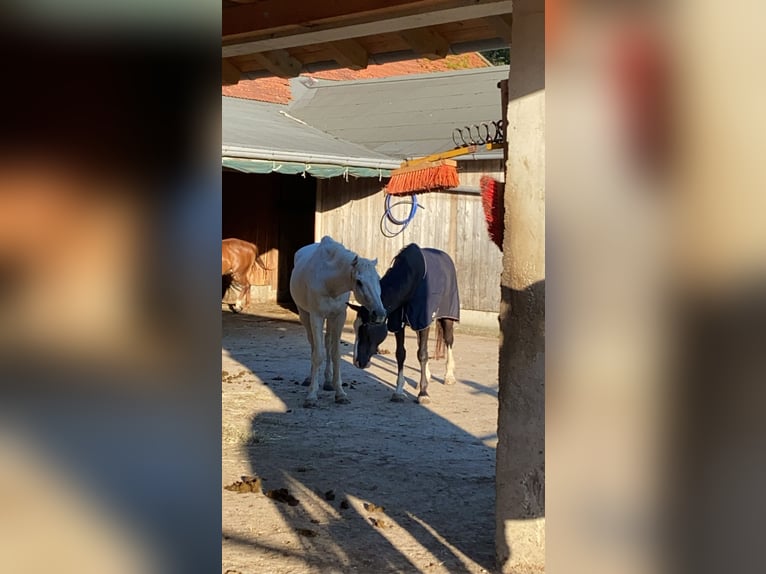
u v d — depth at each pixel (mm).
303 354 10602
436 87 15633
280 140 12445
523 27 3385
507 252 3518
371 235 13398
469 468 5488
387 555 3850
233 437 6230
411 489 4984
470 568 3693
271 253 16312
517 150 3449
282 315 14562
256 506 4590
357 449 5953
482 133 12734
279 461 5594
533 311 3480
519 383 3541
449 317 7887
